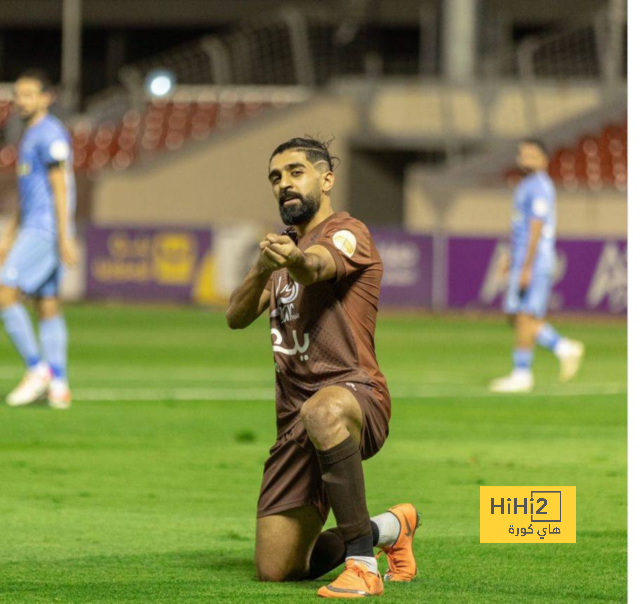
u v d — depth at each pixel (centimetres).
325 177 1096
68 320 5109
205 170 7206
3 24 9231
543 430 2234
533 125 7200
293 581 1088
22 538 1277
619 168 6856
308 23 8069
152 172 7206
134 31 9612
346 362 1070
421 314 5822
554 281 5703
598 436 2161
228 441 2038
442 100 7212
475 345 4269
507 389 2878
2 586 1059
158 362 3509
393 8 8331
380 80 7281
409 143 7219
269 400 2636
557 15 8312
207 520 1393
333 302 1073
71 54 8044
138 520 1387
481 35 7550
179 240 6044
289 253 983
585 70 7744
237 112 7925
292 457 1067
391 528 1076
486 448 2002
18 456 1836
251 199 7206
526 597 1034
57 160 2244
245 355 3778
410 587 1064
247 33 8694
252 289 1090
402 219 7719
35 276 2316
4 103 8575
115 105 8219
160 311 5744
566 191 6284
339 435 1004
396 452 1948
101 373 3170
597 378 3269
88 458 1836
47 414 2300
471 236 5806
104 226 6119
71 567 1141
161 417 2322
